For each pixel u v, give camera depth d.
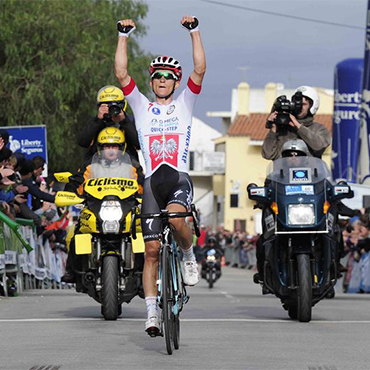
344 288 46.09
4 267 30.05
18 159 33.62
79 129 70.12
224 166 168.25
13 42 65.00
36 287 39.00
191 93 17.19
